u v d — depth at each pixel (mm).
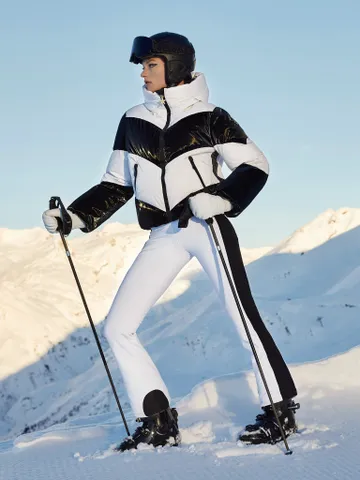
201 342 42594
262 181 3018
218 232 3006
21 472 2807
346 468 2396
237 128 3041
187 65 3129
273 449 2779
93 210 3264
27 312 77000
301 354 32438
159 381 3084
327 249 51844
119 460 2854
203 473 2525
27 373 70312
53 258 87125
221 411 3576
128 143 3156
